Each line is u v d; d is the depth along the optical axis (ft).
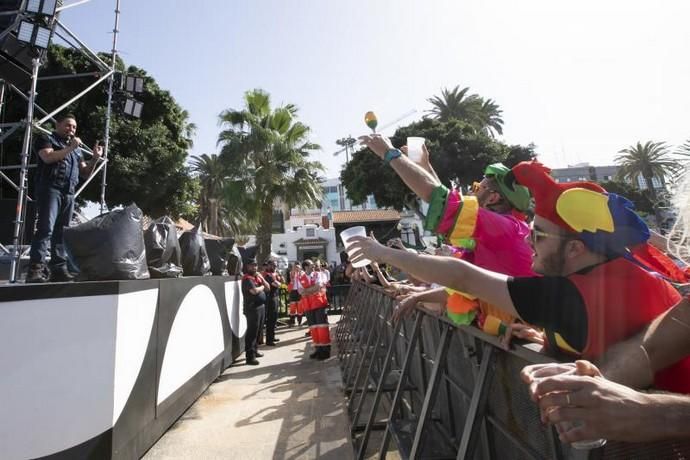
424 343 9.39
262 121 47.98
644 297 2.99
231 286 21.86
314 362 21.70
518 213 5.99
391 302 12.06
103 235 9.59
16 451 7.34
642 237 3.24
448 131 70.08
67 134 13.06
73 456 7.91
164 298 11.99
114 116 40.68
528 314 3.40
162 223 13.48
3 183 34.96
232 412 13.94
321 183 50.65
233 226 95.50
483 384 5.04
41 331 7.73
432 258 4.12
